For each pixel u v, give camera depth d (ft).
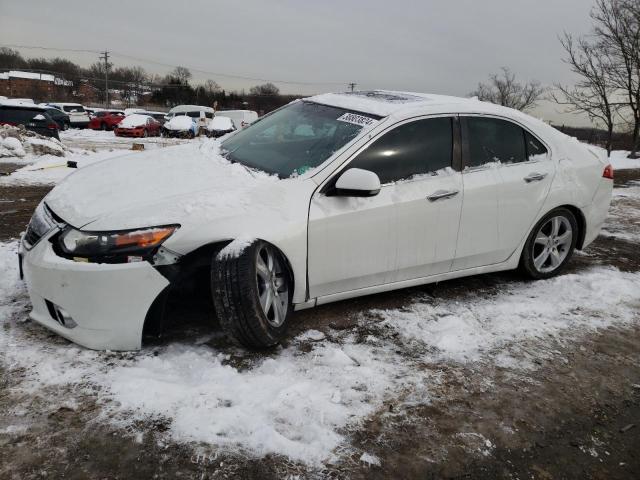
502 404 9.05
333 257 10.78
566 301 13.62
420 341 10.96
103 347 9.18
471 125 13.05
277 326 9.97
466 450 7.85
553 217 14.47
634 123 61.46
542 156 14.21
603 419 8.96
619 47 58.39
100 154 47.73
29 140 42.06
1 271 12.71
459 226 12.46
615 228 22.70
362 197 10.59
